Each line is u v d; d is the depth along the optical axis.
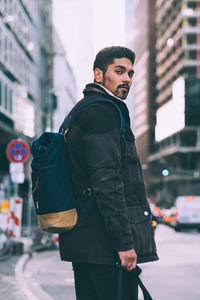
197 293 7.11
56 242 14.48
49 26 29.86
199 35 83.25
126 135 2.42
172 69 90.62
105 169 2.26
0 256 11.00
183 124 76.19
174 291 7.29
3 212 13.71
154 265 10.74
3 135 31.95
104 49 2.56
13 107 34.47
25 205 15.19
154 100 108.06
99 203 2.26
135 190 2.41
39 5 48.03
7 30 33.75
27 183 15.19
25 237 16.28
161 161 84.50
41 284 7.82
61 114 73.00
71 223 2.34
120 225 2.23
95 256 2.31
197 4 83.50
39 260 11.58
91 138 2.30
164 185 90.81
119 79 2.52
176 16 87.50
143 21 122.44
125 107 2.48
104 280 2.36
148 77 109.81
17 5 37.38
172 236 22.36
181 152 81.81
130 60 2.56
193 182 80.50
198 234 24.77
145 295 2.33
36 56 45.44
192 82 75.19
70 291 7.14
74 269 2.54
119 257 2.26
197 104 74.88
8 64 33.88
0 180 26.66
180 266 10.56
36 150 2.40
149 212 2.44
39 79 46.59
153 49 108.88
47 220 2.33
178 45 86.56
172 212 31.22
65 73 74.12
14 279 8.20
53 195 2.31
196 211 27.30
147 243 2.39
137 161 2.47
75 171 2.39
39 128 43.59
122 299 2.33
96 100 2.37
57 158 2.37
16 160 13.98
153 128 106.50
